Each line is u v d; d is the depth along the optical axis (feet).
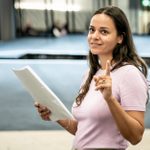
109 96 4.92
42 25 47.34
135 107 5.22
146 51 31.17
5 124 14.67
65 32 47.32
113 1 47.44
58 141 13.03
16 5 44.93
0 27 42.04
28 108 15.90
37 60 23.48
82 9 48.16
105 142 5.52
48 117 6.10
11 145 12.75
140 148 12.11
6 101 16.51
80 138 5.74
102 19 5.54
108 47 5.61
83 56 28.04
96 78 4.95
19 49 33.04
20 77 5.65
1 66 21.21
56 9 47.62
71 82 19.08
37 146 12.64
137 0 46.80
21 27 46.32
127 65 5.52
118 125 5.11
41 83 5.62
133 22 46.91
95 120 5.53
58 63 22.12
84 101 5.81
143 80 5.47
